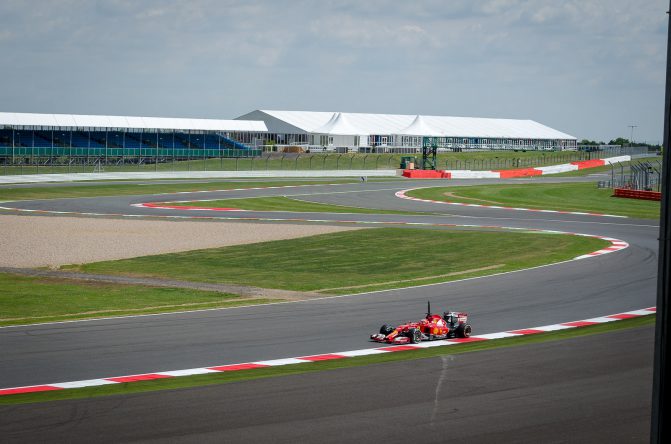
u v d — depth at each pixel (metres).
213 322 22.12
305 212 61.81
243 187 86.00
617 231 49.06
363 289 28.34
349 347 19.03
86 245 40.88
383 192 83.25
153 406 13.71
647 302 25.56
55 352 18.23
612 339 19.86
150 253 38.53
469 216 59.88
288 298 26.45
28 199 67.38
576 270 32.84
